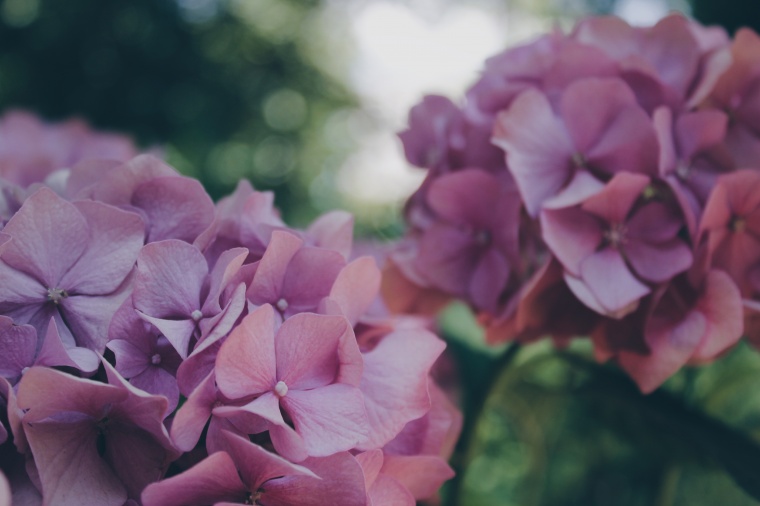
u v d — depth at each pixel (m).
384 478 0.22
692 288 0.27
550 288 0.28
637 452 0.42
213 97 1.40
